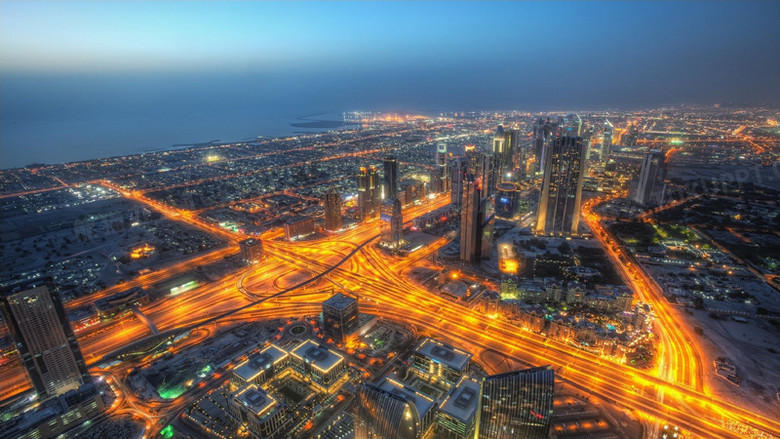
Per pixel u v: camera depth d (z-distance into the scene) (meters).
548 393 167.88
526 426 171.12
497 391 168.62
